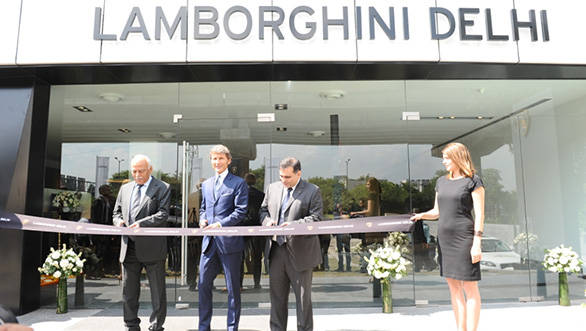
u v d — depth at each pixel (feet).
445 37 15.15
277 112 17.52
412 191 17.33
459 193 10.49
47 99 16.62
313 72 16.12
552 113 18.20
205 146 17.58
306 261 10.88
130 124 18.31
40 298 15.89
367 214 17.20
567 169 18.20
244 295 16.26
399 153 17.51
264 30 14.88
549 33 15.49
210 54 14.74
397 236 16.84
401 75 16.70
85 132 18.19
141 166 11.59
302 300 10.77
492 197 17.70
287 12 15.02
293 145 17.40
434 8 15.21
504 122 17.99
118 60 14.66
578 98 18.21
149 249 11.37
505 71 16.31
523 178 17.87
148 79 16.56
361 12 15.14
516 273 17.29
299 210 11.02
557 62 15.43
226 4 14.96
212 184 12.14
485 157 17.80
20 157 15.31
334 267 16.57
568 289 16.61
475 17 15.33
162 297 11.67
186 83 17.58
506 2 15.47
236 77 16.57
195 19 14.80
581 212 18.06
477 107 17.90
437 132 17.63
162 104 17.99
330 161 17.38
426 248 16.85
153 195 11.73
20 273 14.76
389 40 15.05
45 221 12.09
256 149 17.40
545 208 17.87
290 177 10.96
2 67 14.82
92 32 14.76
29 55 14.70
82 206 17.76
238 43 14.82
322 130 17.52
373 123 17.54
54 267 15.05
